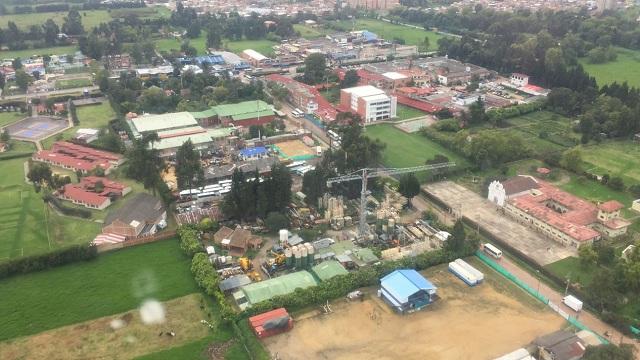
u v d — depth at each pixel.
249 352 115.06
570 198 177.12
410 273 136.62
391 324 124.50
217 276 137.12
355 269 145.62
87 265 147.38
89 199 179.50
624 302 129.00
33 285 138.62
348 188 185.75
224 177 198.50
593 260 143.00
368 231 164.12
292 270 145.50
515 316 126.69
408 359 113.56
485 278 141.75
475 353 115.00
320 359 113.75
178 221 167.00
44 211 177.62
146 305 130.38
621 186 189.50
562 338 113.94
